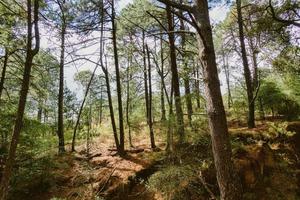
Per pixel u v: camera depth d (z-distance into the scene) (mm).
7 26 12227
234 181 5328
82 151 15883
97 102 19688
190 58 13586
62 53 17562
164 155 12133
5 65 13906
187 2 12648
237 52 20297
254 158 11867
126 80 21125
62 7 14578
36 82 16031
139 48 19156
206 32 5707
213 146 5527
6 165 9562
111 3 16094
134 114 22156
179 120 10508
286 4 8727
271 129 14016
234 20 19625
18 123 9906
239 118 18500
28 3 10773
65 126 24031
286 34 9227
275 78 17062
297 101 16406
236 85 21141
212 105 5523
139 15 15797
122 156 14406
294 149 13320
